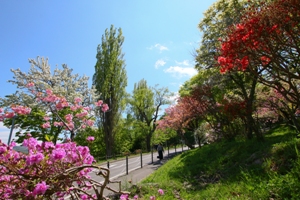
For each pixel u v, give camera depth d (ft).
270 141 25.76
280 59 15.39
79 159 9.43
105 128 86.69
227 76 35.50
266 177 16.06
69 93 55.31
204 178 22.77
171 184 21.57
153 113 124.77
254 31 14.07
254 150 24.49
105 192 21.40
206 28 39.42
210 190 17.72
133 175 35.68
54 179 7.97
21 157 8.39
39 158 7.58
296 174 14.02
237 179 18.25
